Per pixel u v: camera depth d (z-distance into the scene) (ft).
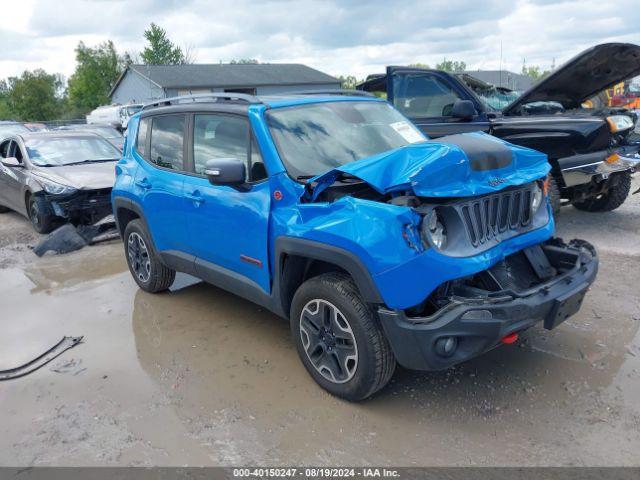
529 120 21.93
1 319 17.38
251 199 12.46
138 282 18.72
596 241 20.95
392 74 24.54
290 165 11.98
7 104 224.12
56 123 130.93
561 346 13.07
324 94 15.70
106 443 10.61
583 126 20.48
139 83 152.56
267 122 12.64
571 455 9.45
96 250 24.95
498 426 10.34
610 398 10.94
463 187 9.92
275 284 12.28
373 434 10.34
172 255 16.05
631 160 21.45
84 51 228.63
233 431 10.73
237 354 13.88
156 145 16.47
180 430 10.88
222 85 147.95
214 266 14.40
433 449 9.83
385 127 14.38
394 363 10.75
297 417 11.02
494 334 9.49
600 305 15.15
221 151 13.73
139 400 12.05
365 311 10.46
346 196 10.55
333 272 11.31
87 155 30.78
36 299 19.03
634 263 18.20
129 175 17.52
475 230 10.23
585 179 20.90
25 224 31.24
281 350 13.94
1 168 31.60
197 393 12.18
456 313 9.44
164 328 15.79
